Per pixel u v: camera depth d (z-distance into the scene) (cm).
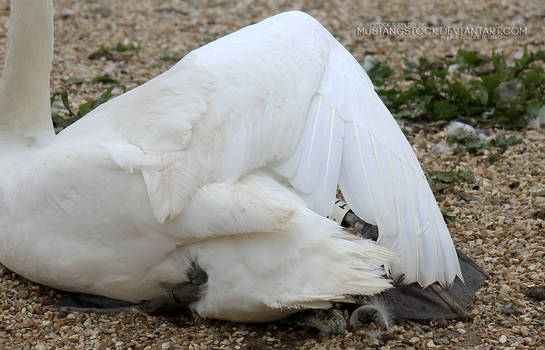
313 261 750
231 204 744
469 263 956
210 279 784
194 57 821
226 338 820
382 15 2055
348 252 748
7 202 838
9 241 843
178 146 766
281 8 2105
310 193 810
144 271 813
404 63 1720
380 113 884
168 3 2122
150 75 1616
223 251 766
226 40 860
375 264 764
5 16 1934
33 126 943
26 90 934
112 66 1647
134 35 1864
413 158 868
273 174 816
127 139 791
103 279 827
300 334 828
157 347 802
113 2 2098
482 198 1159
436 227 837
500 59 1688
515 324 852
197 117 774
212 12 2064
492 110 1434
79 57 1698
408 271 813
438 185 1184
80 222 796
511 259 989
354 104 864
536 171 1229
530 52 1658
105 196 776
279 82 822
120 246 799
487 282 937
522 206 1129
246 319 815
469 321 858
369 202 812
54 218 806
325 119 840
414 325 847
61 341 814
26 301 892
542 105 1411
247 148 784
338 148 829
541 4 2122
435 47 1827
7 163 912
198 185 757
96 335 823
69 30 1869
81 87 1523
